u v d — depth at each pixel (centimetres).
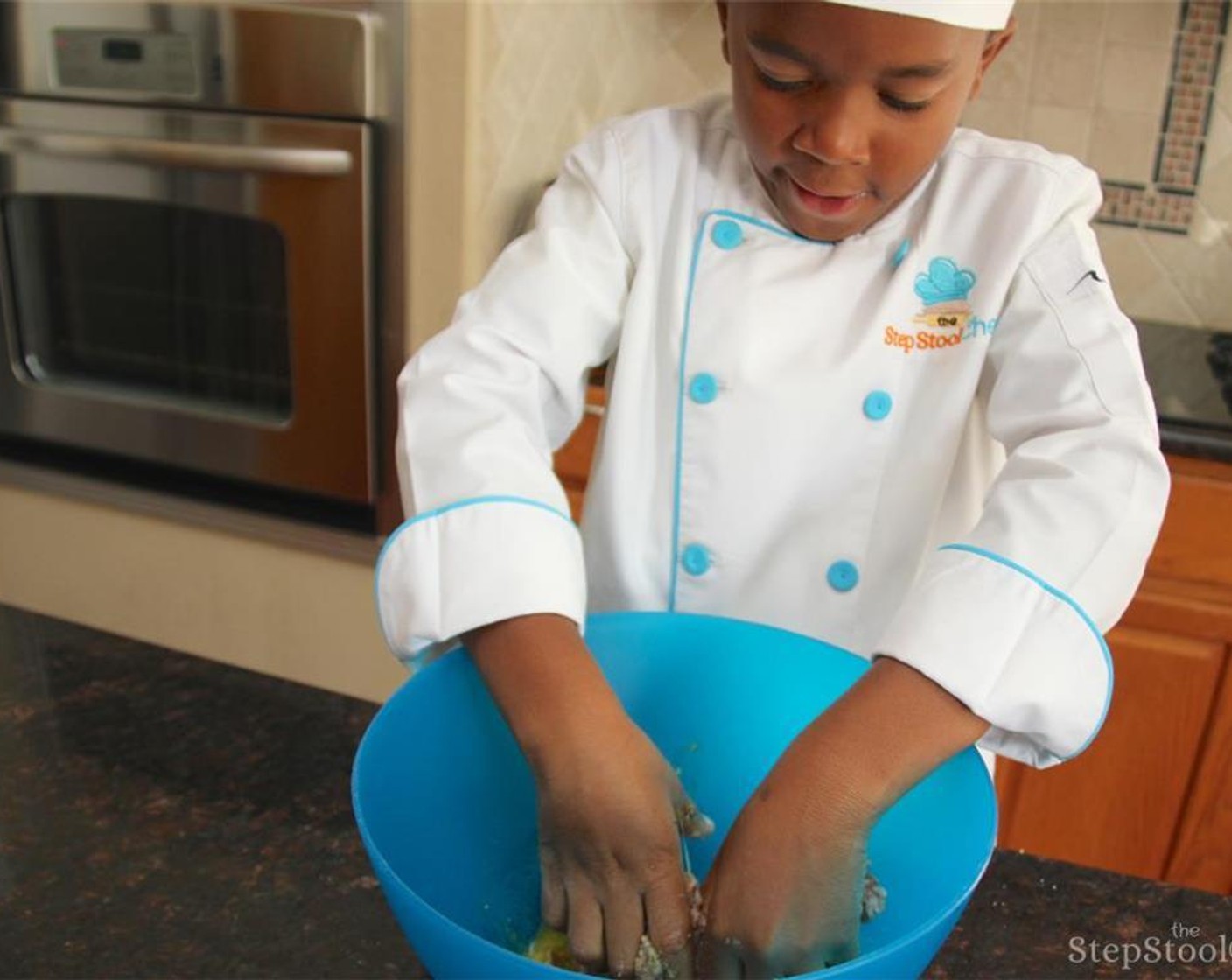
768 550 77
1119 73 170
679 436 77
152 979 53
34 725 69
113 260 162
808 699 67
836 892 49
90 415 170
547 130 162
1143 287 179
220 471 167
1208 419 138
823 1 55
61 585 188
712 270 76
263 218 150
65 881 58
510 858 64
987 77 176
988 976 55
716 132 77
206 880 58
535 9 150
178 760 66
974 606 56
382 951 55
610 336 78
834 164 60
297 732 69
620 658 68
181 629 183
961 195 74
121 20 149
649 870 52
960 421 73
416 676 59
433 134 142
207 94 148
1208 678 142
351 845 61
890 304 73
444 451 65
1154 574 140
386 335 154
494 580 59
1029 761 60
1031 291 70
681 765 69
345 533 165
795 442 75
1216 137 169
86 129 155
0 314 169
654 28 186
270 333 158
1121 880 61
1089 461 61
